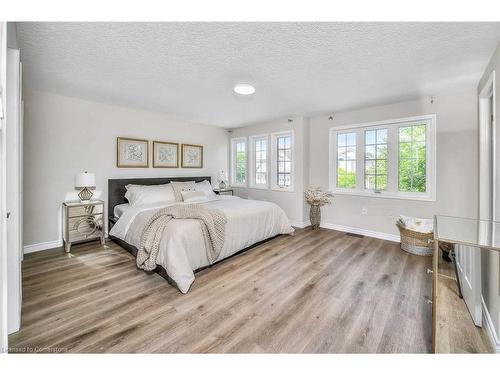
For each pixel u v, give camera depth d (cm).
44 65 233
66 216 312
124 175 398
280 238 385
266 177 519
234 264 280
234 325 169
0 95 103
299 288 222
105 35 180
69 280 235
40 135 316
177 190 410
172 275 218
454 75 256
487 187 262
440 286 145
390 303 197
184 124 486
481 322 140
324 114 437
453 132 315
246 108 395
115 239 356
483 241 143
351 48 199
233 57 215
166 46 196
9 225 155
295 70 243
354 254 312
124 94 324
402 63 227
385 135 379
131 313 182
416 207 348
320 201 432
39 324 167
